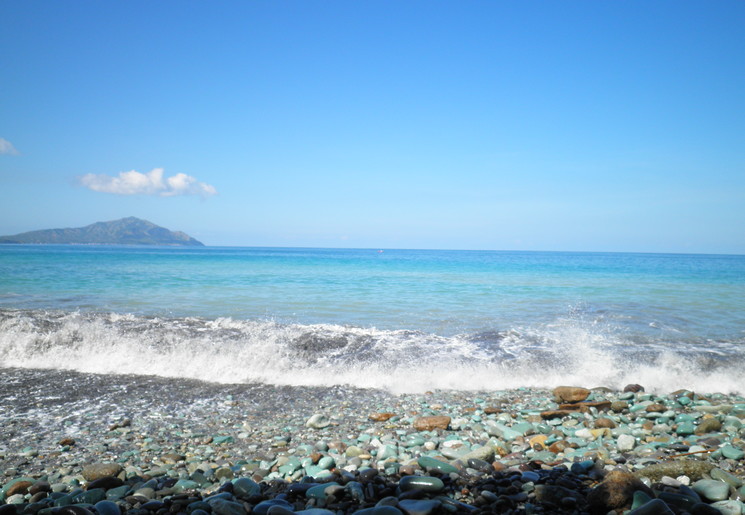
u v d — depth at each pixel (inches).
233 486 139.3
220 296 637.9
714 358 338.0
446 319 485.7
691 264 2089.1
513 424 210.1
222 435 201.2
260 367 312.7
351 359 333.1
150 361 319.9
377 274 1127.6
